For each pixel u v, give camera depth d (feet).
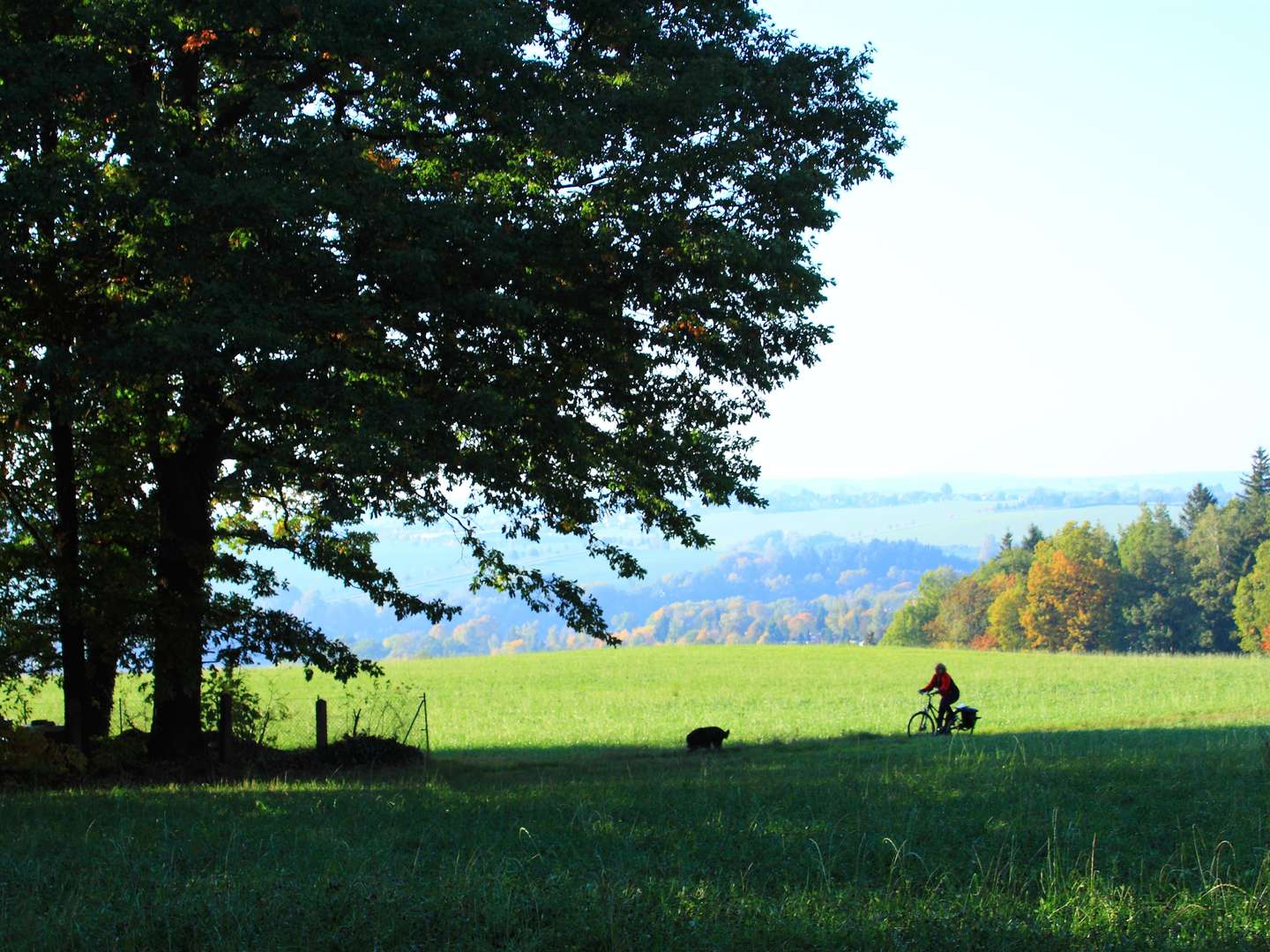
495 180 59.77
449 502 70.85
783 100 64.08
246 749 78.07
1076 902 27.68
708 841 35.12
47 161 51.13
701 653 259.80
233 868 30.71
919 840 34.91
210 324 48.01
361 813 41.63
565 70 61.16
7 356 58.80
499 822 38.99
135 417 62.34
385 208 53.21
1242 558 386.52
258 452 64.59
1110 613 378.53
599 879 28.63
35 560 65.82
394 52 53.78
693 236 60.23
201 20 54.24
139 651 69.31
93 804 45.80
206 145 54.85
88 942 23.86
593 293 59.88
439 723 135.85
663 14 65.00
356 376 55.57
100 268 57.26
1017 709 135.74
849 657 241.96
